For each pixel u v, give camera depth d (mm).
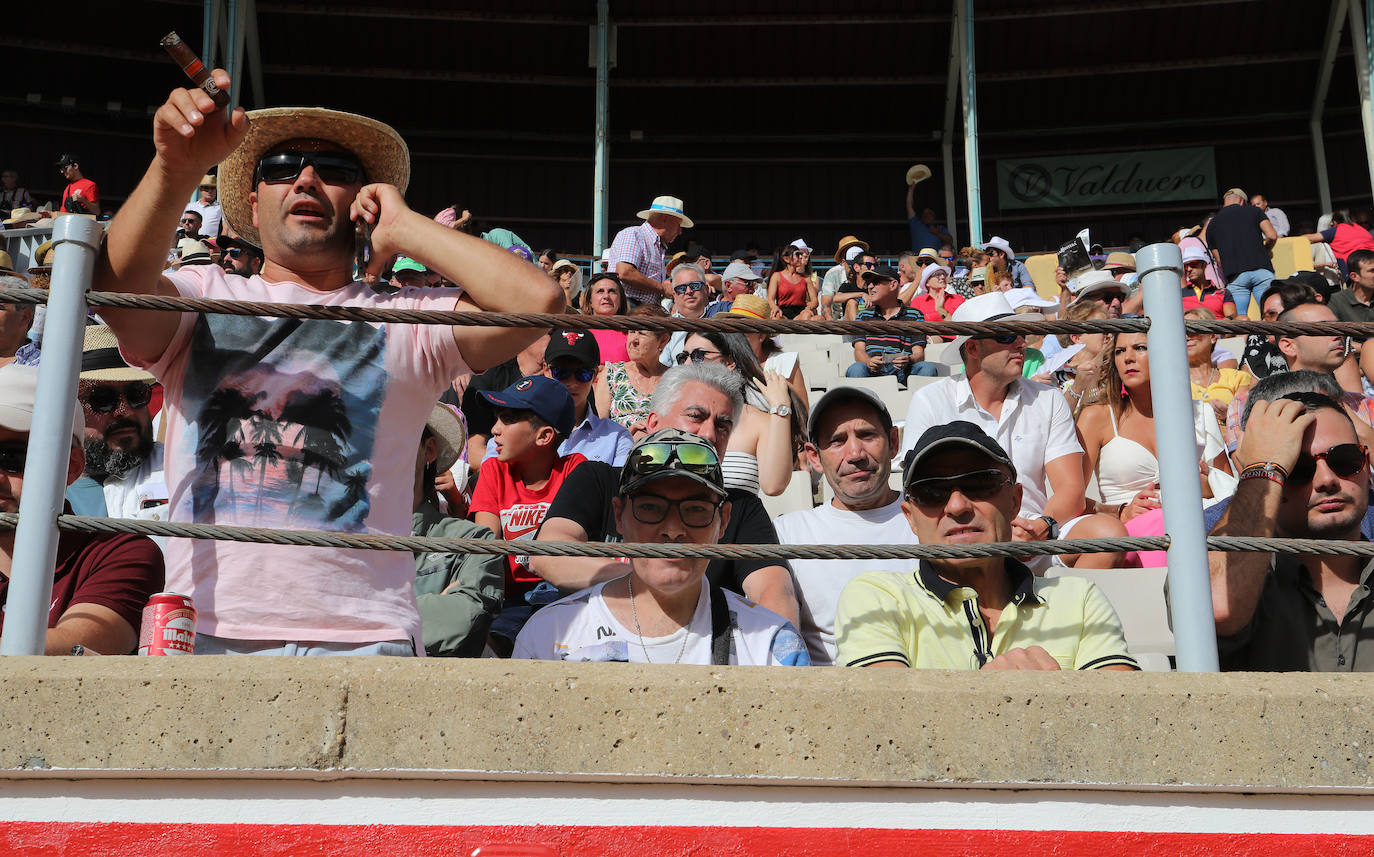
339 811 2092
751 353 5855
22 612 2219
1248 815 2133
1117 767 2111
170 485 2742
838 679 2158
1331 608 3215
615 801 2117
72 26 20016
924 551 2369
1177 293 2523
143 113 20953
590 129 22375
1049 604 3059
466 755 2080
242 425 2723
